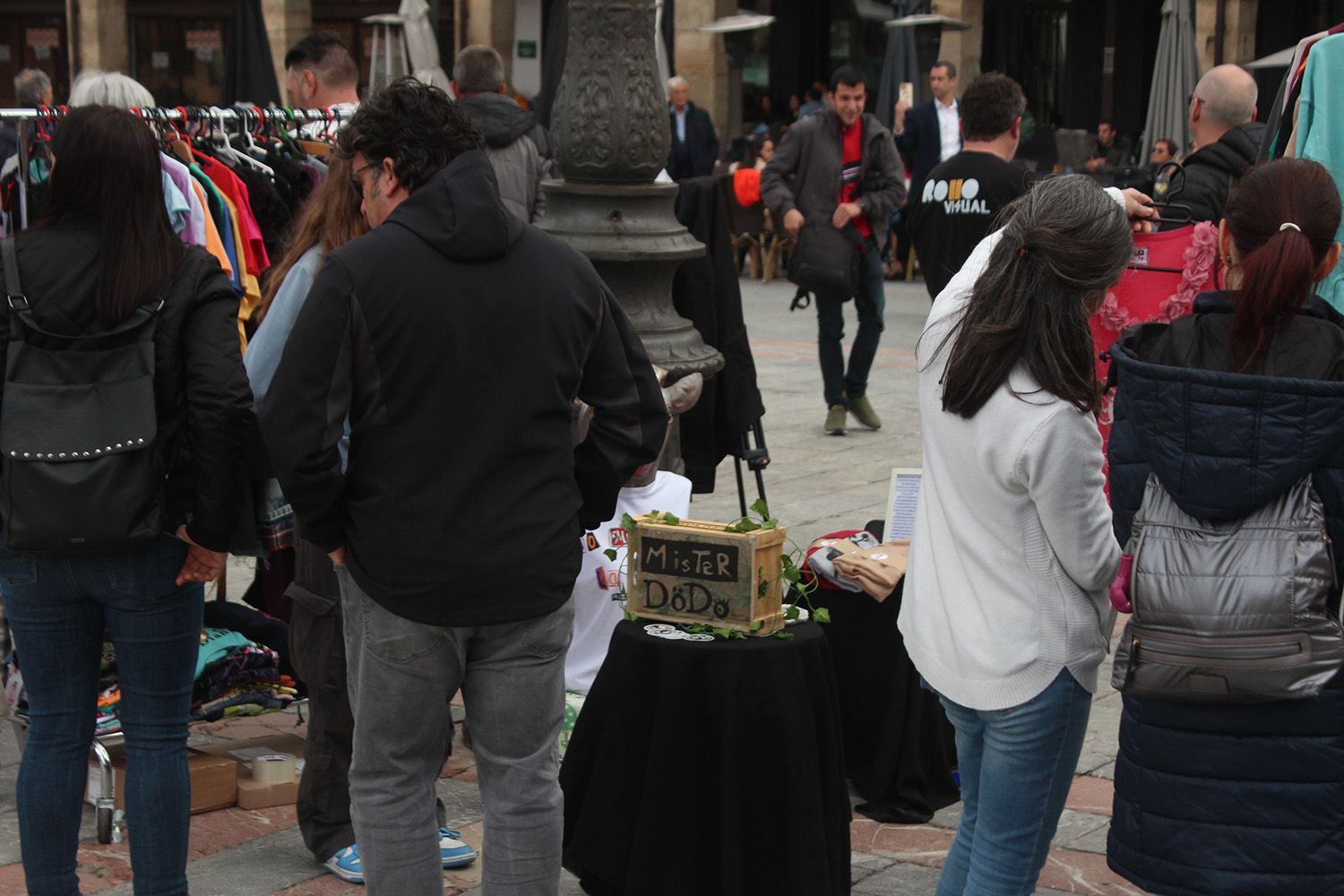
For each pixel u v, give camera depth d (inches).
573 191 203.9
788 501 315.9
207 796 179.8
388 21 610.5
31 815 138.1
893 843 173.2
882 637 179.5
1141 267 187.8
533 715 123.6
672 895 147.6
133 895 156.4
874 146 364.8
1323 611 116.6
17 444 128.3
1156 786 121.8
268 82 521.0
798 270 368.5
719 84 877.2
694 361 207.5
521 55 873.5
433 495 116.5
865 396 393.4
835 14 983.0
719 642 147.9
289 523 149.3
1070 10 926.4
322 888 160.2
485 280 117.2
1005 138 281.9
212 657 181.6
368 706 122.0
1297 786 118.5
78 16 1026.7
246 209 221.8
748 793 146.3
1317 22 821.9
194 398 130.6
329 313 114.0
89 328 130.4
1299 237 118.5
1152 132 567.2
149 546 133.7
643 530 152.8
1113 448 125.3
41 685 137.8
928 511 124.5
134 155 131.1
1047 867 165.6
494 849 124.3
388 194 120.9
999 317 115.0
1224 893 119.6
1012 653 117.9
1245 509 116.0
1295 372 119.5
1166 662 117.0
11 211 208.2
